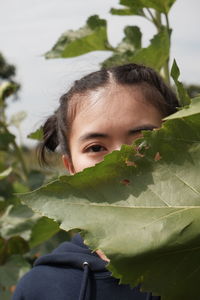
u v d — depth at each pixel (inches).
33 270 30.3
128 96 26.8
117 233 17.0
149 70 29.6
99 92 27.1
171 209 17.2
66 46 43.2
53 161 45.9
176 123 17.5
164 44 37.6
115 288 27.4
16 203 47.8
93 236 17.1
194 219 17.0
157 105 27.3
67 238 48.1
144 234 16.9
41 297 28.9
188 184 17.4
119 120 26.0
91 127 26.3
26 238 44.6
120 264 16.8
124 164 17.7
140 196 17.5
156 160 17.6
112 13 41.4
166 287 17.3
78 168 27.0
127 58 42.4
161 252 16.9
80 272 28.8
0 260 44.8
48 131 38.9
